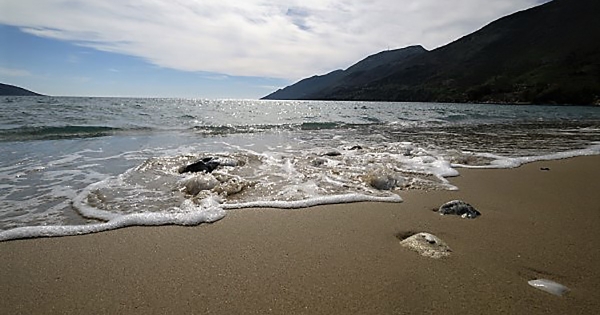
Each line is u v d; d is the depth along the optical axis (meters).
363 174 7.15
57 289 2.91
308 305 2.72
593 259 3.49
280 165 8.04
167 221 4.44
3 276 3.11
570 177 7.28
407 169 7.75
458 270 3.28
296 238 4.00
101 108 29.55
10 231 4.03
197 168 7.38
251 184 6.24
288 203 5.21
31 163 7.86
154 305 2.70
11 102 36.56
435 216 4.79
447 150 10.96
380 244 3.87
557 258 3.52
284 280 3.08
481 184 6.61
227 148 10.80
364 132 17.05
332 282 3.06
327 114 34.16
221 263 3.38
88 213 4.73
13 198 5.32
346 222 4.52
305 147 11.25
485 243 3.89
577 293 2.88
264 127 18.67
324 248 3.74
